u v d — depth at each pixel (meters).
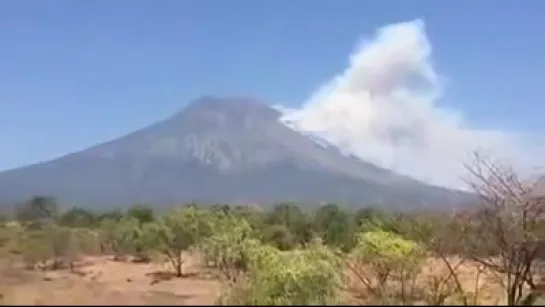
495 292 26.86
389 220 44.53
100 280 34.41
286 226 51.34
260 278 22.72
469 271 29.98
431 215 35.44
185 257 45.19
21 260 42.66
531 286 25.73
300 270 22.16
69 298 23.34
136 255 48.56
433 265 30.84
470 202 31.44
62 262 44.81
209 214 41.56
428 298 22.91
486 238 27.86
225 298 23.39
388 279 29.11
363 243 27.69
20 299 22.83
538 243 26.75
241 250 31.03
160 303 22.53
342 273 25.30
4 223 64.44
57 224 67.06
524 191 26.08
